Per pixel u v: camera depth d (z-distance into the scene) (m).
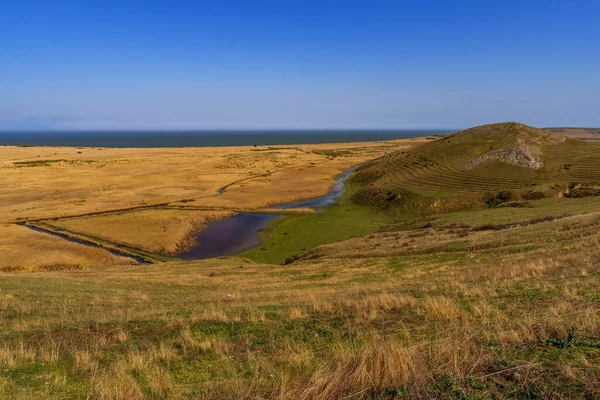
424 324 8.34
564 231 23.28
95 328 9.66
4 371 6.92
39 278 21.25
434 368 5.82
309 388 5.46
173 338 8.70
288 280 22.05
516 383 5.20
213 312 10.65
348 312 10.02
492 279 13.64
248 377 6.34
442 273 18.78
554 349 6.08
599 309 7.66
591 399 4.62
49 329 9.66
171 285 21.22
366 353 6.27
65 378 6.58
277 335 8.49
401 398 5.12
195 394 5.72
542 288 10.41
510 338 6.70
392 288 14.69
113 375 6.59
